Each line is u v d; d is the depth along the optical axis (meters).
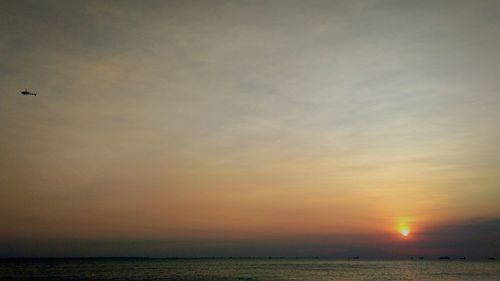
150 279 105.00
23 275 118.12
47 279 103.12
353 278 115.44
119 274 126.06
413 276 125.06
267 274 131.75
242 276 120.19
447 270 165.38
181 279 105.69
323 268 184.75
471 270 165.25
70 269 157.75
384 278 115.75
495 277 120.56
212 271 149.38
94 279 103.94
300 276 122.12
